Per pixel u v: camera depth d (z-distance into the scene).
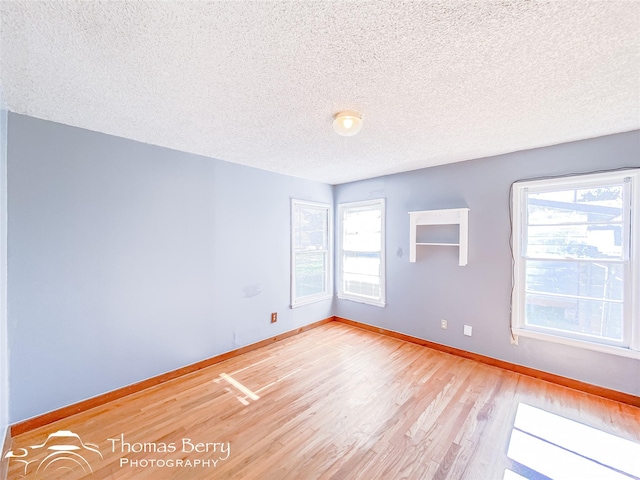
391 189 3.74
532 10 1.04
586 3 1.01
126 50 1.26
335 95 1.68
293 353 3.22
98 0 0.98
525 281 2.74
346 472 1.57
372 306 3.98
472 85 1.58
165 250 2.60
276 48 1.25
